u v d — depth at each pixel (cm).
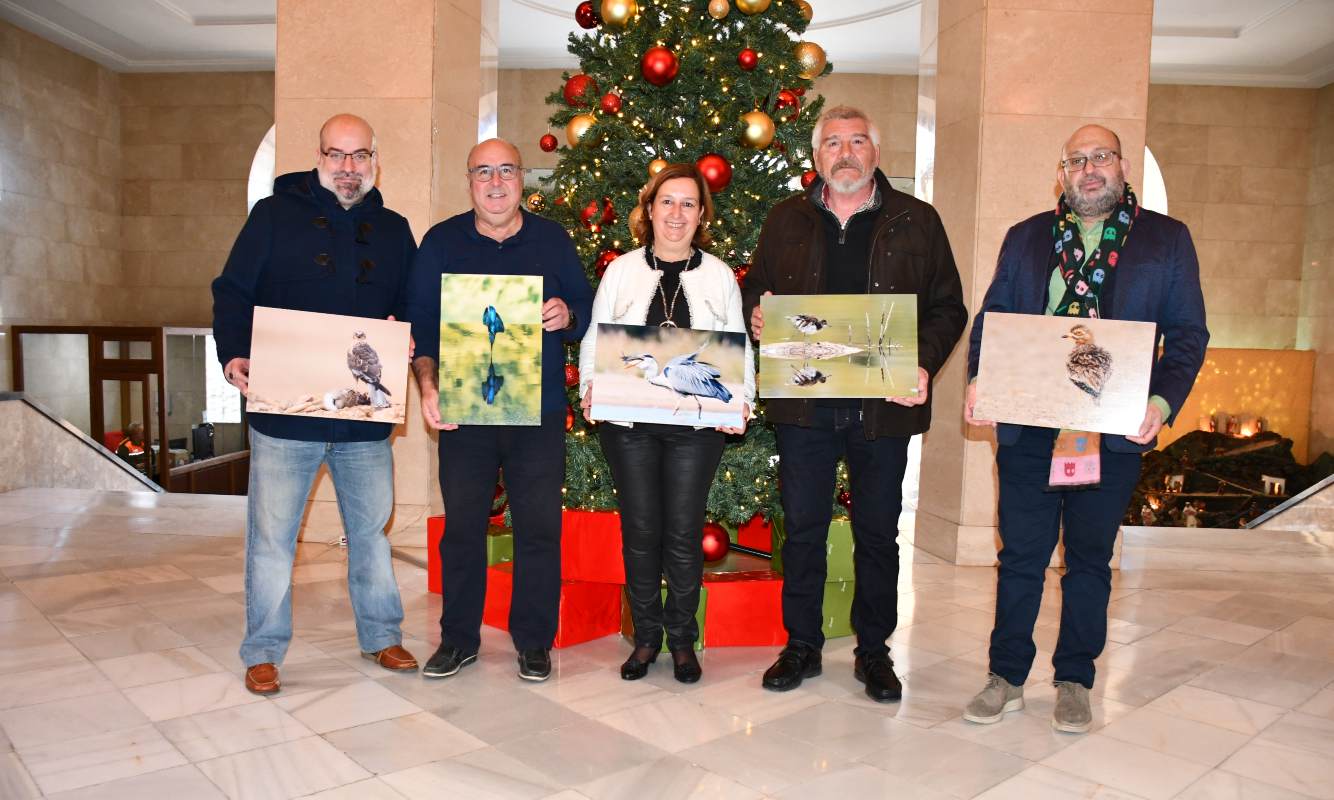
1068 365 238
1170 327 245
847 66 1147
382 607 294
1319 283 1190
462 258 284
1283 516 713
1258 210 1216
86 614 353
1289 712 275
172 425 1188
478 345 273
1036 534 257
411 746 238
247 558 275
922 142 525
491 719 257
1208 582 443
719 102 357
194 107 1251
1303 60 1117
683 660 292
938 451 493
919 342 267
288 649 313
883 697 275
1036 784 224
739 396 273
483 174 274
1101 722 264
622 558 321
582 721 257
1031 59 457
